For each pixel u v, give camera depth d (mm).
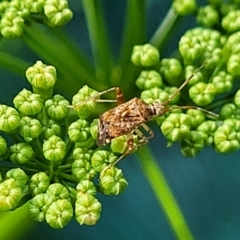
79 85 111
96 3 112
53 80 103
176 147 118
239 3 112
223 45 110
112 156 103
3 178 102
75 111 104
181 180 117
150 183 105
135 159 118
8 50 116
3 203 99
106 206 117
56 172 103
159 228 117
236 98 108
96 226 117
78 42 121
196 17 113
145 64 109
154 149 118
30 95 103
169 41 116
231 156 118
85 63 111
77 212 100
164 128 106
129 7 111
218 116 108
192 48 109
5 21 108
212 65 109
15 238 106
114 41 121
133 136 105
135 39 111
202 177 117
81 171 102
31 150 102
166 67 110
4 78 118
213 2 112
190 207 117
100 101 104
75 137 102
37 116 103
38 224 115
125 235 117
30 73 103
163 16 120
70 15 108
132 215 117
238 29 110
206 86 108
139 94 113
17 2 108
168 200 104
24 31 108
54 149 101
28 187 101
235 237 116
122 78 112
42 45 109
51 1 108
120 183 102
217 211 117
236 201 117
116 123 104
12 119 102
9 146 106
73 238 116
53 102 103
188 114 108
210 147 118
